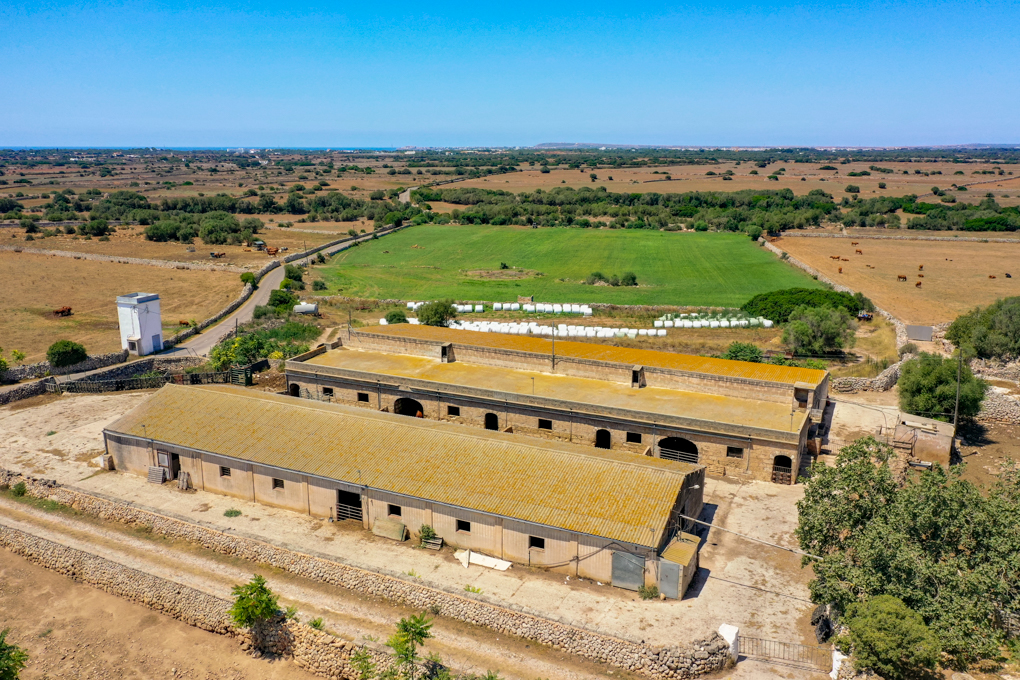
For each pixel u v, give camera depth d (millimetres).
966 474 59938
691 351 105062
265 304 136875
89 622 44656
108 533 51594
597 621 39562
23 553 51531
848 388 78062
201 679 39625
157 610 45562
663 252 198875
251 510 52875
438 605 41719
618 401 62156
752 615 40375
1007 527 36062
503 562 45594
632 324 122562
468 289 154125
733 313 125625
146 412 60594
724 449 57219
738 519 50875
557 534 44125
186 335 110625
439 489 47906
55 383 80625
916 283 146000
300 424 56531
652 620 39719
